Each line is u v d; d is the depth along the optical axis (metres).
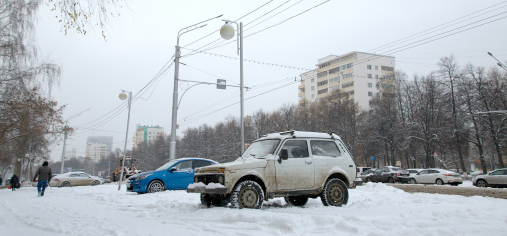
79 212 8.73
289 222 5.40
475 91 36.69
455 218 6.13
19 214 8.67
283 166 8.24
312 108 58.09
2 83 19.05
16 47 18.12
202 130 73.38
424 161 51.28
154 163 82.75
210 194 8.40
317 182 8.55
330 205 8.55
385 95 48.59
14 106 20.03
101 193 15.09
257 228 5.46
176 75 19.89
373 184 14.36
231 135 60.94
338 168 8.90
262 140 9.16
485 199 9.80
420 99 42.19
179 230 5.65
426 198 10.01
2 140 22.12
